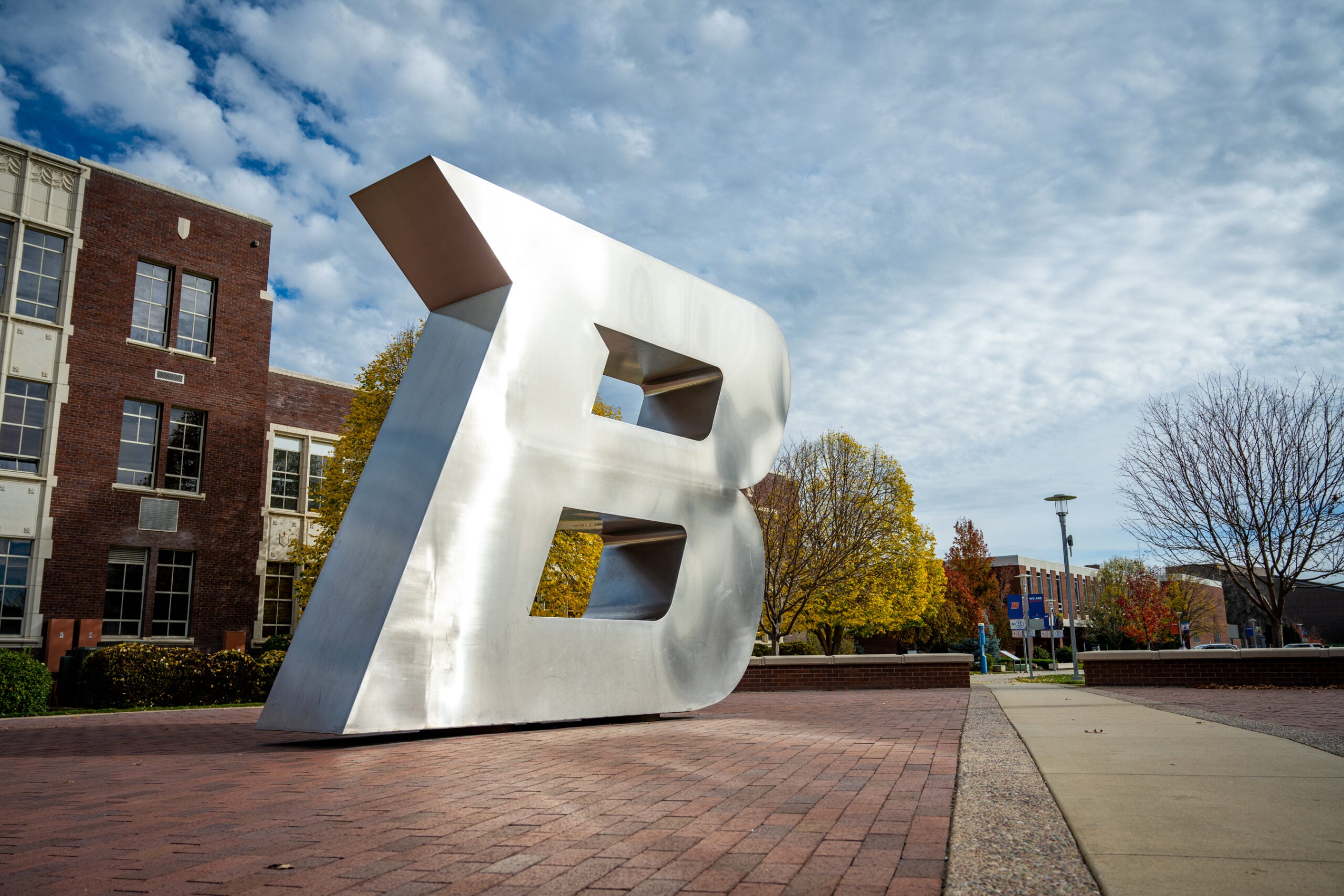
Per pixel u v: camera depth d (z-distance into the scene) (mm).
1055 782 5215
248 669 16578
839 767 6105
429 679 8023
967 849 3592
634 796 5051
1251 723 8891
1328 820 4027
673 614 10383
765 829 4090
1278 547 19281
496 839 3965
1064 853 3500
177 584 22250
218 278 23719
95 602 20734
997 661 46594
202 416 23188
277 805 4977
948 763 6223
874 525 28609
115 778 6246
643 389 11914
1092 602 59812
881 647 53281
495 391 8758
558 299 9406
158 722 11781
